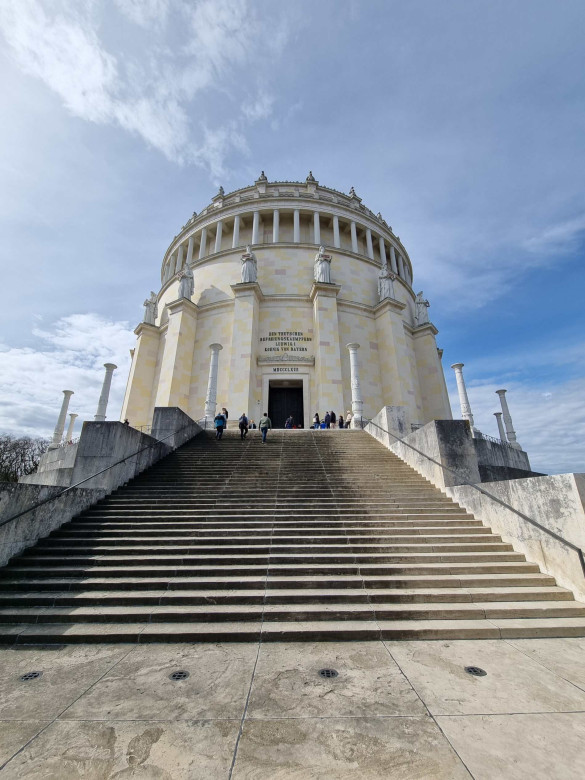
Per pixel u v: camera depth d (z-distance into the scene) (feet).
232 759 9.08
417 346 103.71
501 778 8.46
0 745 9.64
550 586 20.85
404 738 9.82
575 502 20.13
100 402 63.46
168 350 88.22
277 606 18.54
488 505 27.53
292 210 102.73
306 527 27.35
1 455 146.30
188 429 53.62
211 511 29.78
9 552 23.15
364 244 111.75
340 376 81.10
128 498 32.91
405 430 48.37
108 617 17.85
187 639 16.34
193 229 112.88
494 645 15.79
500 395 91.15
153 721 10.61
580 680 12.84
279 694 12.00
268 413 83.15
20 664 14.37
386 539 25.32
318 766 8.85
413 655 14.85
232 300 90.68
